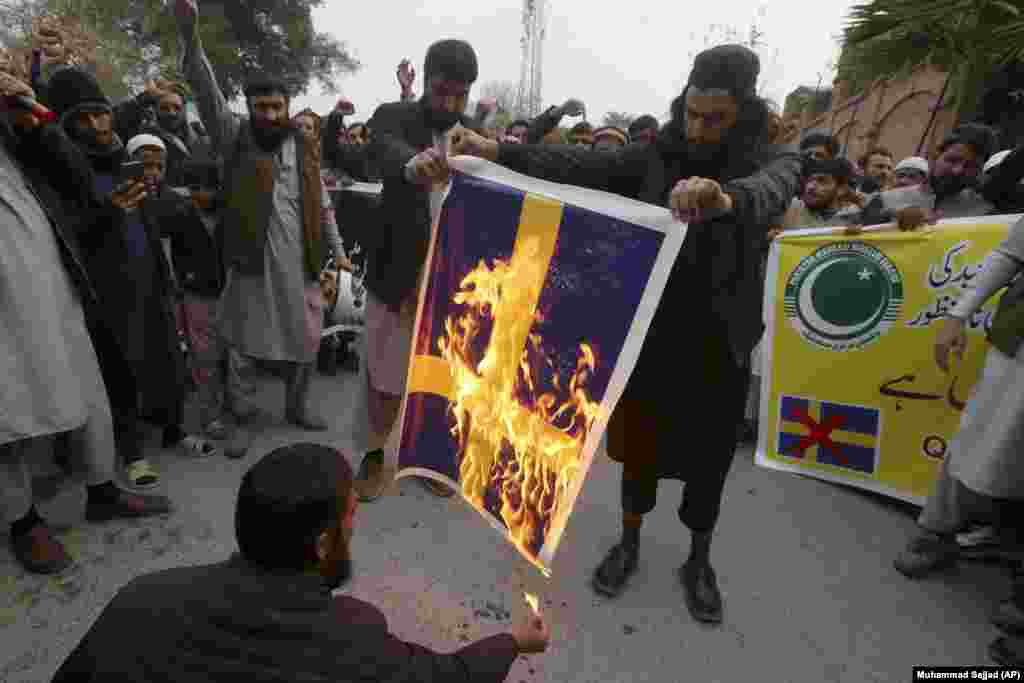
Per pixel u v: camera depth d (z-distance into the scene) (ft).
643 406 6.91
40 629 6.36
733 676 6.37
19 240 6.68
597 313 5.53
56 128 7.22
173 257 10.53
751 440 12.55
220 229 9.88
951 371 9.53
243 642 3.08
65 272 7.34
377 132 8.25
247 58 61.46
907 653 6.84
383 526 8.45
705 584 7.25
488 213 6.52
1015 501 7.47
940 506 7.92
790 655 6.70
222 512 8.58
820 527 9.29
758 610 7.37
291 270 9.99
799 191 13.34
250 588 3.20
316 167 10.19
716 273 6.10
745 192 5.33
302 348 10.41
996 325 7.15
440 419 7.27
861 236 10.37
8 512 6.92
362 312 14.06
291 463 3.36
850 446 10.39
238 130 9.93
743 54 5.69
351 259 14.51
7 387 6.59
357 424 9.18
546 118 10.66
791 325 10.95
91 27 38.93
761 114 6.02
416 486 9.54
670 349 6.61
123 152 9.07
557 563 8.00
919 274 9.87
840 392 10.48
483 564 7.82
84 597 6.83
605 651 6.57
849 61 22.40
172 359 9.59
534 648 4.58
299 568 3.34
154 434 10.84
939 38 19.56
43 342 6.79
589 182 6.86
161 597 3.19
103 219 8.19
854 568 8.33
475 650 4.03
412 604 7.03
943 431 9.59
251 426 11.34
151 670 3.01
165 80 16.29
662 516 9.27
